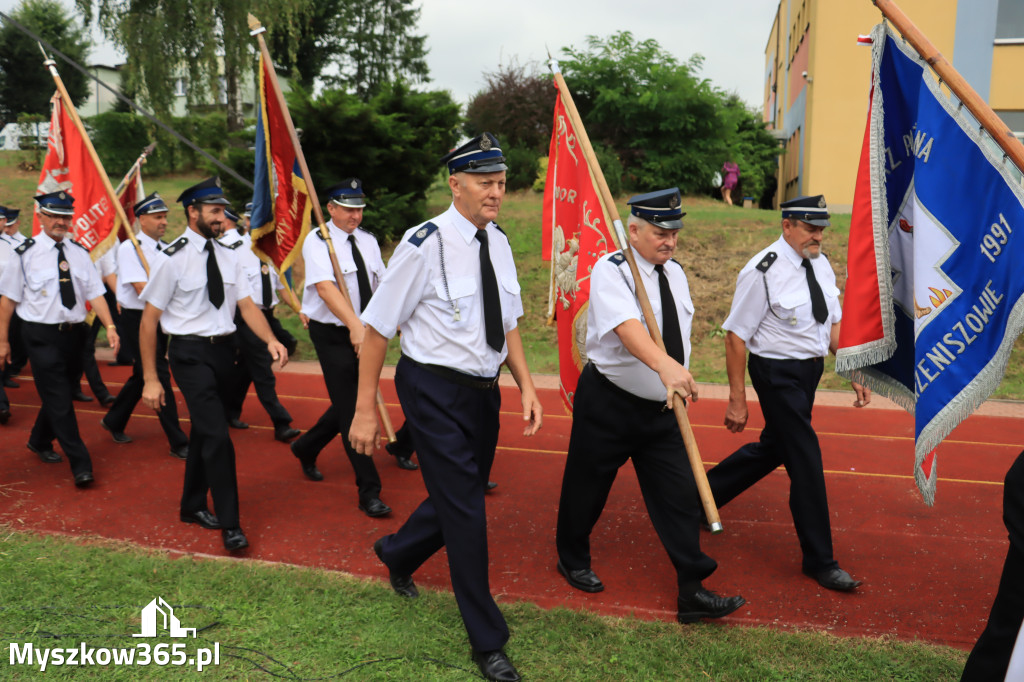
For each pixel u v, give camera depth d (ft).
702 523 15.24
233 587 11.99
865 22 55.16
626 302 10.72
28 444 19.53
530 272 41.37
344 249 17.20
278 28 66.18
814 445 13.03
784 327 13.09
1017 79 50.31
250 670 9.83
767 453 14.14
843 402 27.35
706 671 10.00
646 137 59.16
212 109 85.20
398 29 109.40
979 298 9.31
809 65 57.98
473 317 10.37
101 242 24.11
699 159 57.31
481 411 10.64
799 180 66.59
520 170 55.26
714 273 39.75
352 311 15.34
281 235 17.63
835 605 12.12
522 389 11.19
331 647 10.37
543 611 11.50
